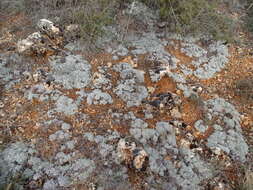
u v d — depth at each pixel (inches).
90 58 151.6
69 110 130.3
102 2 174.1
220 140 129.4
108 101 134.9
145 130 126.2
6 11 176.6
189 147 125.5
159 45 161.8
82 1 172.6
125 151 116.4
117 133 124.3
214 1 199.6
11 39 158.9
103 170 113.7
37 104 131.6
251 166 123.0
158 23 174.9
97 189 108.7
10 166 111.8
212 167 120.6
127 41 161.8
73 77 141.2
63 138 121.3
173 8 178.4
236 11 205.2
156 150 121.6
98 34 160.2
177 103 137.4
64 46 155.5
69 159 115.7
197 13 180.9
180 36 170.1
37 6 175.6
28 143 119.0
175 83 146.3
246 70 162.7
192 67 157.5
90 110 131.9
